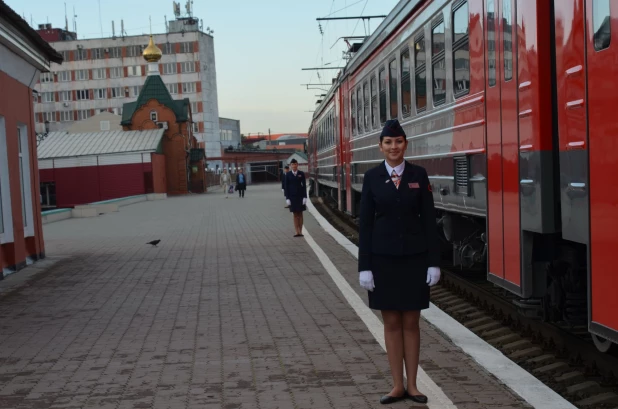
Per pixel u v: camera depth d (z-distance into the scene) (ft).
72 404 19.29
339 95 77.66
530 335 27.45
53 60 56.34
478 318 31.91
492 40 26.71
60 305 34.88
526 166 23.41
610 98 17.40
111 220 101.65
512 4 24.43
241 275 43.24
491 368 21.17
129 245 63.67
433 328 27.07
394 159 18.21
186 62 353.31
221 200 158.20
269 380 20.99
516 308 29.96
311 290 37.09
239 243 62.28
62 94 362.12
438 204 35.88
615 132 17.16
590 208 18.56
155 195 181.78
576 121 19.38
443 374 20.90
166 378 21.57
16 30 46.32
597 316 18.25
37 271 47.42
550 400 18.08
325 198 120.37
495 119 26.50
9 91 48.26
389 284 18.22
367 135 56.90
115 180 194.29
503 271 26.02
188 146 224.33
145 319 30.91
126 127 219.61
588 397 20.17
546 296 25.35
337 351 24.16
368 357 23.24
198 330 28.30
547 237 24.09
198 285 39.99
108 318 31.35
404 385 19.75
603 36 17.74
